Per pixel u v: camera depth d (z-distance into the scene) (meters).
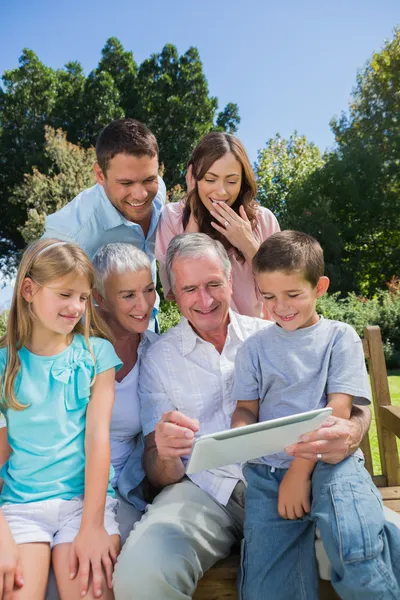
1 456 1.90
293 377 1.96
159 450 1.80
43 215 16.61
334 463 1.75
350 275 19.62
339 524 1.60
